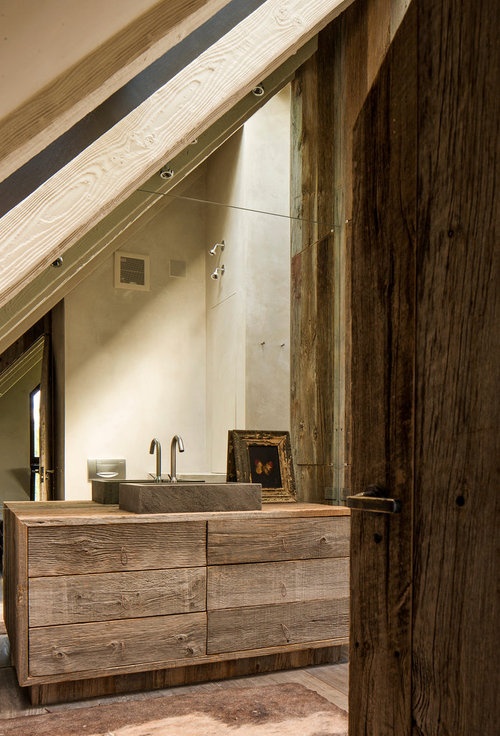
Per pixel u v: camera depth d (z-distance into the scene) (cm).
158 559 207
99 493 245
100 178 172
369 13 277
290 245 297
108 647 198
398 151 85
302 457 289
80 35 56
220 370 279
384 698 85
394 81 86
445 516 72
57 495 244
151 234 270
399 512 82
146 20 68
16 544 201
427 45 78
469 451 68
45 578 191
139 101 163
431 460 75
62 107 63
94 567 198
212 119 189
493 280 65
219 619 214
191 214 279
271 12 194
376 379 90
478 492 66
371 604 90
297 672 226
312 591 230
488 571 64
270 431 276
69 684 198
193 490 217
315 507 244
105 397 257
